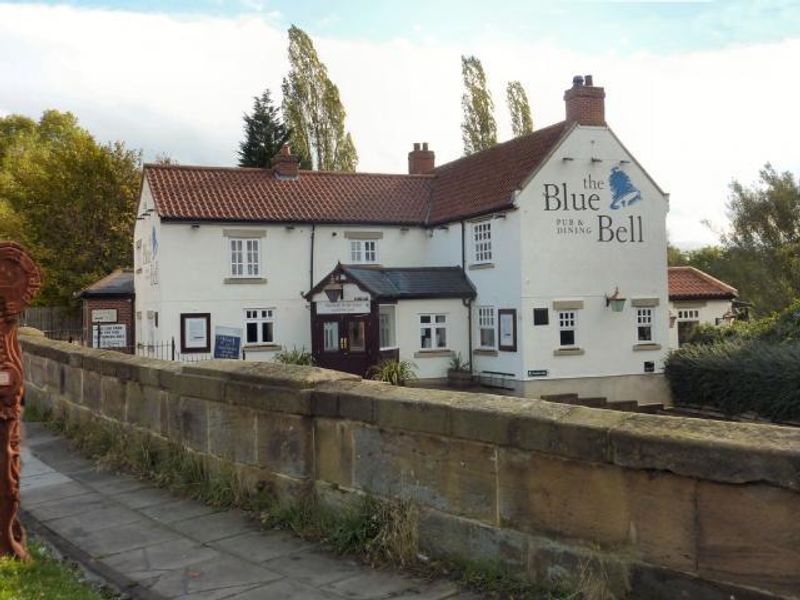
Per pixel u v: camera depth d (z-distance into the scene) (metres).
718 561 3.91
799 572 3.59
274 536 6.40
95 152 39.66
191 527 6.76
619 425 4.41
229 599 5.10
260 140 51.56
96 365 10.62
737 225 39.91
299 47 52.19
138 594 5.29
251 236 27.70
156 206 26.61
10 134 66.31
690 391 25.41
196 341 26.83
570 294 26.16
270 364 7.41
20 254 5.58
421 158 36.12
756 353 22.66
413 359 27.22
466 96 51.84
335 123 52.47
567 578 4.64
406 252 30.34
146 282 29.38
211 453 7.86
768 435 3.85
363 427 6.10
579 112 26.70
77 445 10.59
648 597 4.22
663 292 27.66
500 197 26.41
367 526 5.89
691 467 3.97
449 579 5.21
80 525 6.98
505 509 5.04
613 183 26.98
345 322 26.67
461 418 5.26
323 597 5.05
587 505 4.55
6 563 5.32
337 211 29.38
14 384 5.60
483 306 27.64
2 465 5.59
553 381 25.75
